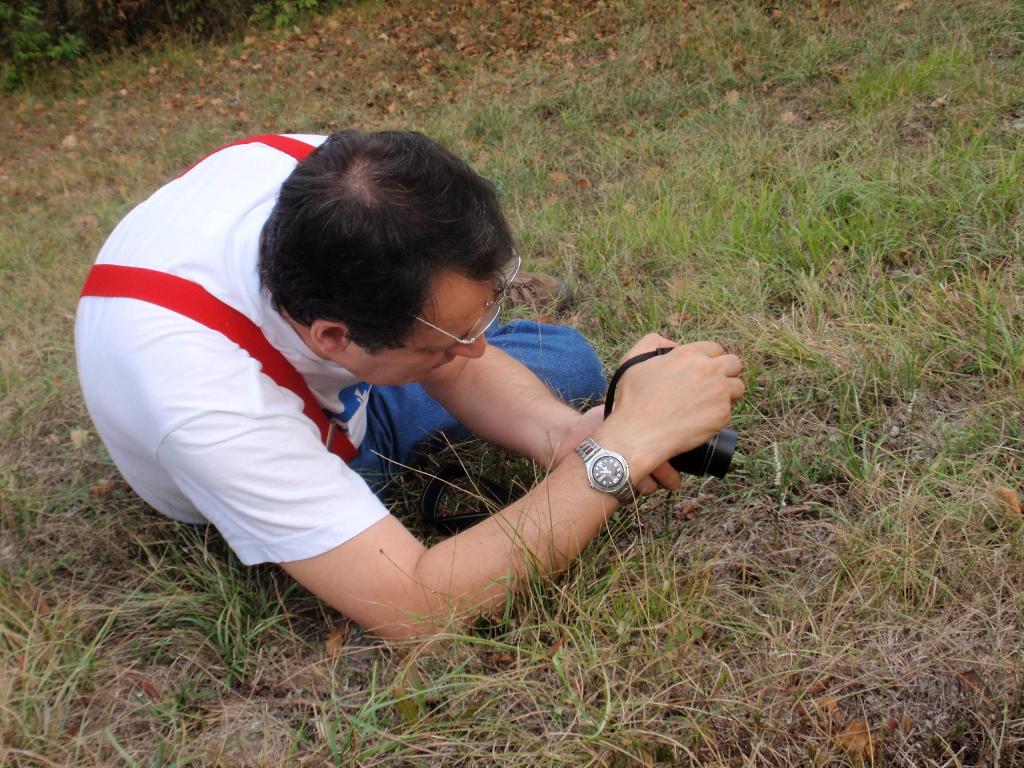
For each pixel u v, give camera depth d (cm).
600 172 391
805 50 451
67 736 152
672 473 165
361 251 121
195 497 149
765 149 351
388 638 156
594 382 218
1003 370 201
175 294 141
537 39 625
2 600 179
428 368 147
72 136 648
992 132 319
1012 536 161
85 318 150
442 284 127
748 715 143
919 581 158
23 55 852
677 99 453
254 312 143
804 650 150
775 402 214
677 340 249
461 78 596
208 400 138
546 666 156
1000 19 411
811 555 173
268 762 147
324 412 169
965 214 262
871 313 234
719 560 175
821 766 135
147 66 830
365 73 659
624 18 595
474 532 156
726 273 269
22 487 224
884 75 388
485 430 190
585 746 139
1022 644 146
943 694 144
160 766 148
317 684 164
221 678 168
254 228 144
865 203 282
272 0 895
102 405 149
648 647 154
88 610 181
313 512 145
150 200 160
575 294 289
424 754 146
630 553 175
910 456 191
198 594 180
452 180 126
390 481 203
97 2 881
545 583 162
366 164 124
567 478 156
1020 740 136
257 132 590
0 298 358
